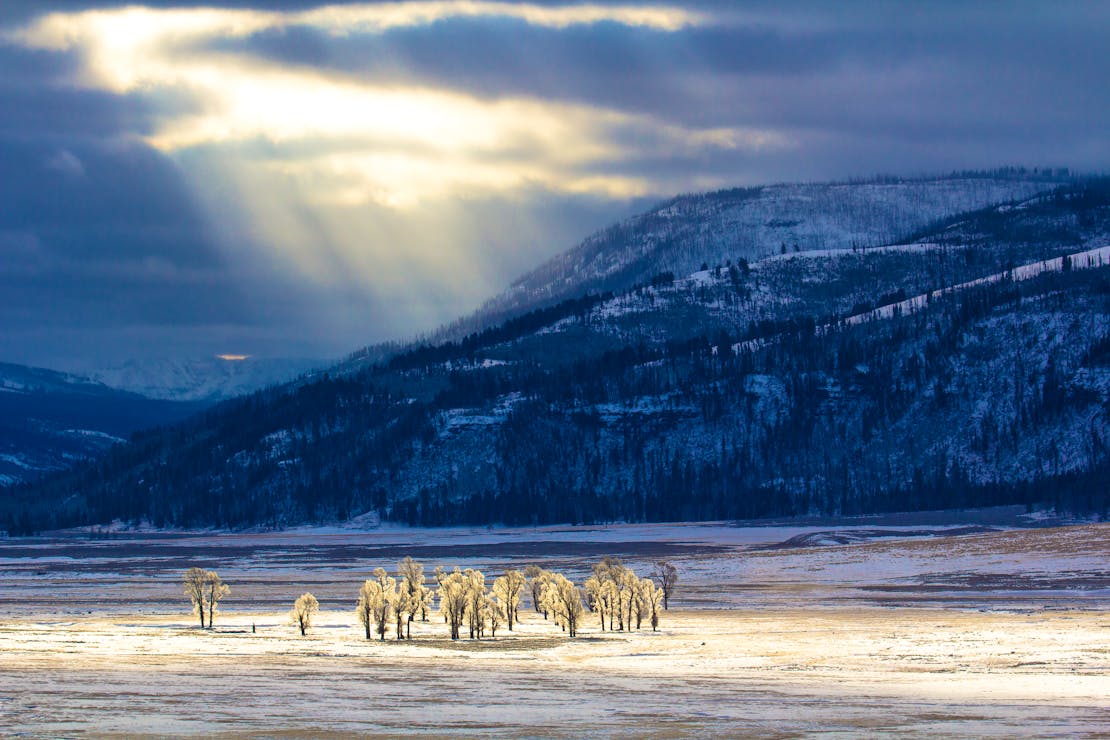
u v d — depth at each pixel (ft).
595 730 460.96
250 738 447.01
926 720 472.44
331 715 497.05
